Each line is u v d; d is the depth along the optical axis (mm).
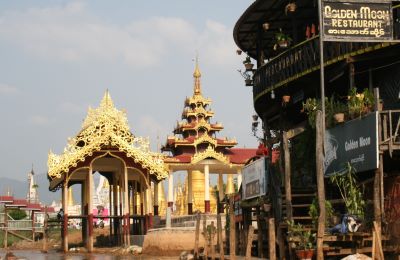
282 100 34250
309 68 29844
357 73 28672
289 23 35625
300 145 32594
